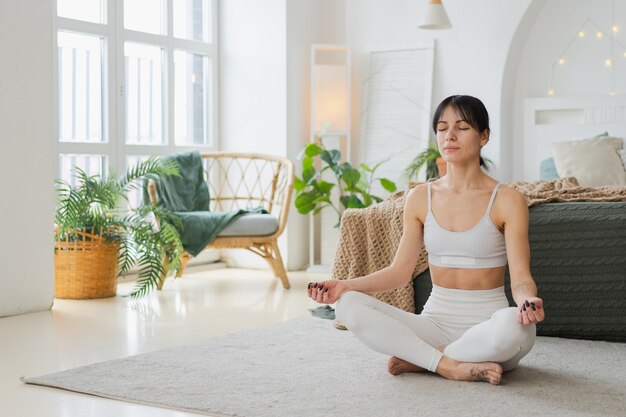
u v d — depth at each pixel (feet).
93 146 18.63
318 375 9.64
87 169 18.65
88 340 12.27
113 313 14.74
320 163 22.44
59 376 9.75
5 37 14.51
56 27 17.76
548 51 21.48
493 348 8.87
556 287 11.84
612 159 19.06
